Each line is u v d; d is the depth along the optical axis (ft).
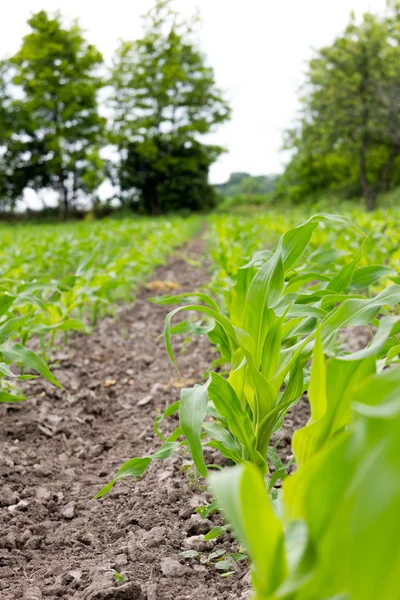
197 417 5.43
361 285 8.32
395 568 2.19
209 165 155.12
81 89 133.08
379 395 2.82
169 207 152.66
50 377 8.92
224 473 2.67
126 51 146.82
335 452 2.66
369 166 130.41
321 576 2.57
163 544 6.91
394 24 104.88
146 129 146.20
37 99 130.72
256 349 6.55
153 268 36.68
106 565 6.49
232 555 6.45
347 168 134.51
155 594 5.84
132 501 8.19
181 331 8.18
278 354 6.48
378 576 2.19
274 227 40.70
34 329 11.84
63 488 8.90
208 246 47.29
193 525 7.25
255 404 6.66
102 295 18.81
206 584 6.10
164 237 45.91
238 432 6.40
